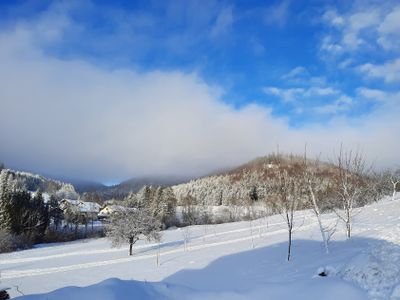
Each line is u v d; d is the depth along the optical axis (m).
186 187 148.12
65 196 178.50
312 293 13.28
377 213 37.16
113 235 46.72
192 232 60.41
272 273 21.06
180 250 43.12
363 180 30.61
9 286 31.16
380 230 26.12
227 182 136.12
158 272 30.30
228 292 12.76
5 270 40.81
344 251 21.48
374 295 12.88
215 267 26.92
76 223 101.88
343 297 12.87
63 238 87.25
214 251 36.25
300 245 29.03
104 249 53.34
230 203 112.12
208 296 12.29
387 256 14.68
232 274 23.72
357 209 41.31
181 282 23.58
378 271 13.87
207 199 129.75
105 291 10.63
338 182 29.33
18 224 79.94
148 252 46.12
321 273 16.55
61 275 35.16
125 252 48.47
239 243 38.97
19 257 51.31
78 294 10.43
